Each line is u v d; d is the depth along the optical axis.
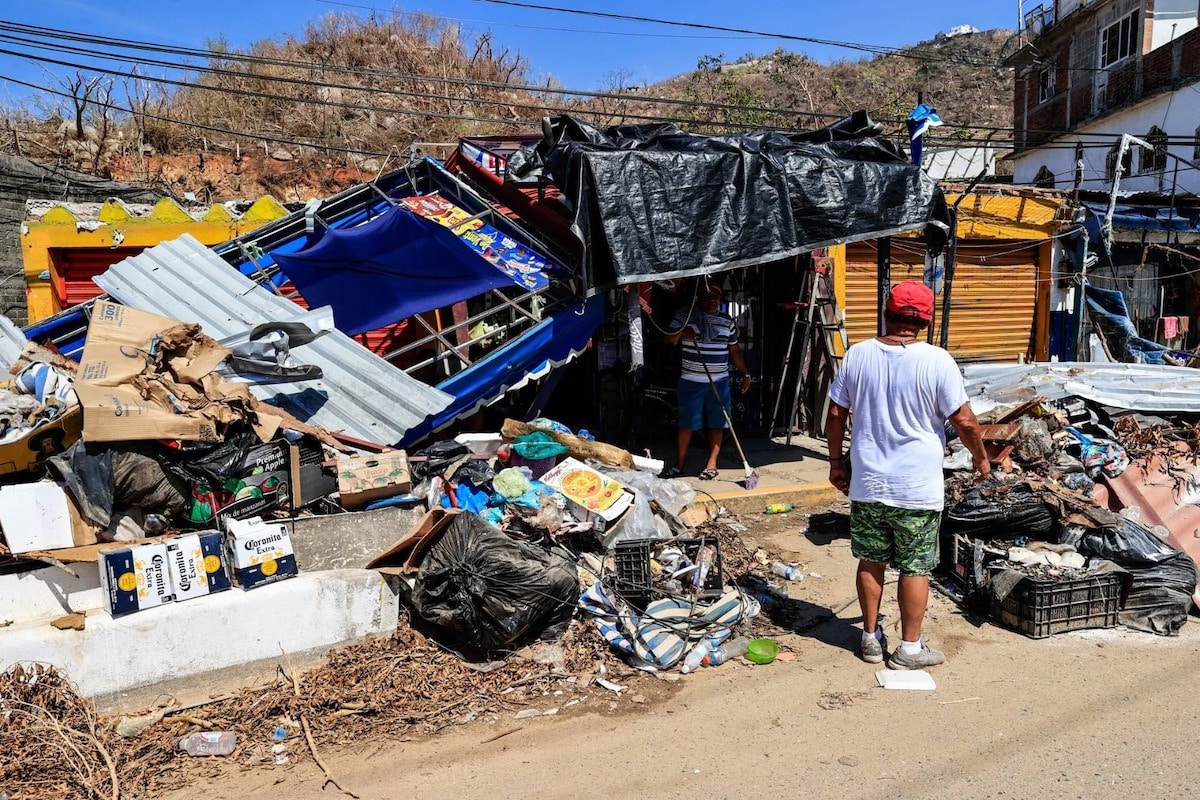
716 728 3.74
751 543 6.31
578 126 6.86
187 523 4.38
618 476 5.77
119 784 3.27
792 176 6.80
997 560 5.09
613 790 3.25
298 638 4.07
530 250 7.34
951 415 4.08
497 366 6.36
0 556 3.81
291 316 5.84
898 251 10.94
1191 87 20.38
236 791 3.27
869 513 4.23
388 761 3.49
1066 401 7.27
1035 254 11.82
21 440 4.08
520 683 4.13
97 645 3.62
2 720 3.40
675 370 8.84
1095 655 4.44
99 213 9.45
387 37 21.67
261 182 15.41
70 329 6.70
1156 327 13.63
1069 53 25.97
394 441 5.25
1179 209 13.18
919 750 3.51
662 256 6.34
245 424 4.52
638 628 4.43
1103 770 3.32
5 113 15.07
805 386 9.48
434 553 4.34
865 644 4.42
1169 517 5.78
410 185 8.65
